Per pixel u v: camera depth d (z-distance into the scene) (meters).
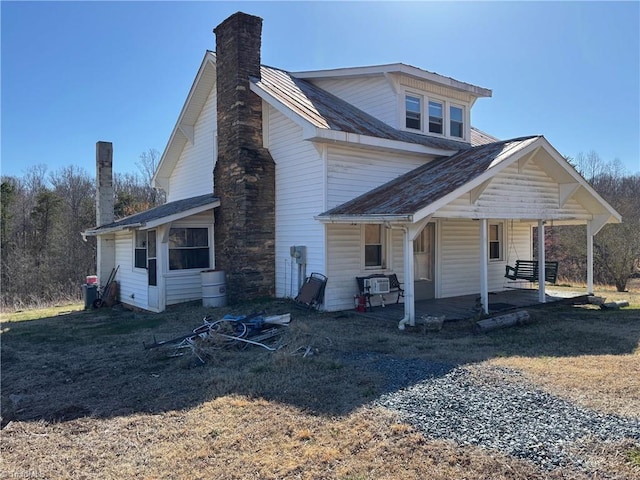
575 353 6.86
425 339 7.94
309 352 6.82
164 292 12.26
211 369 6.38
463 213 9.25
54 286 29.62
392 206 9.01
